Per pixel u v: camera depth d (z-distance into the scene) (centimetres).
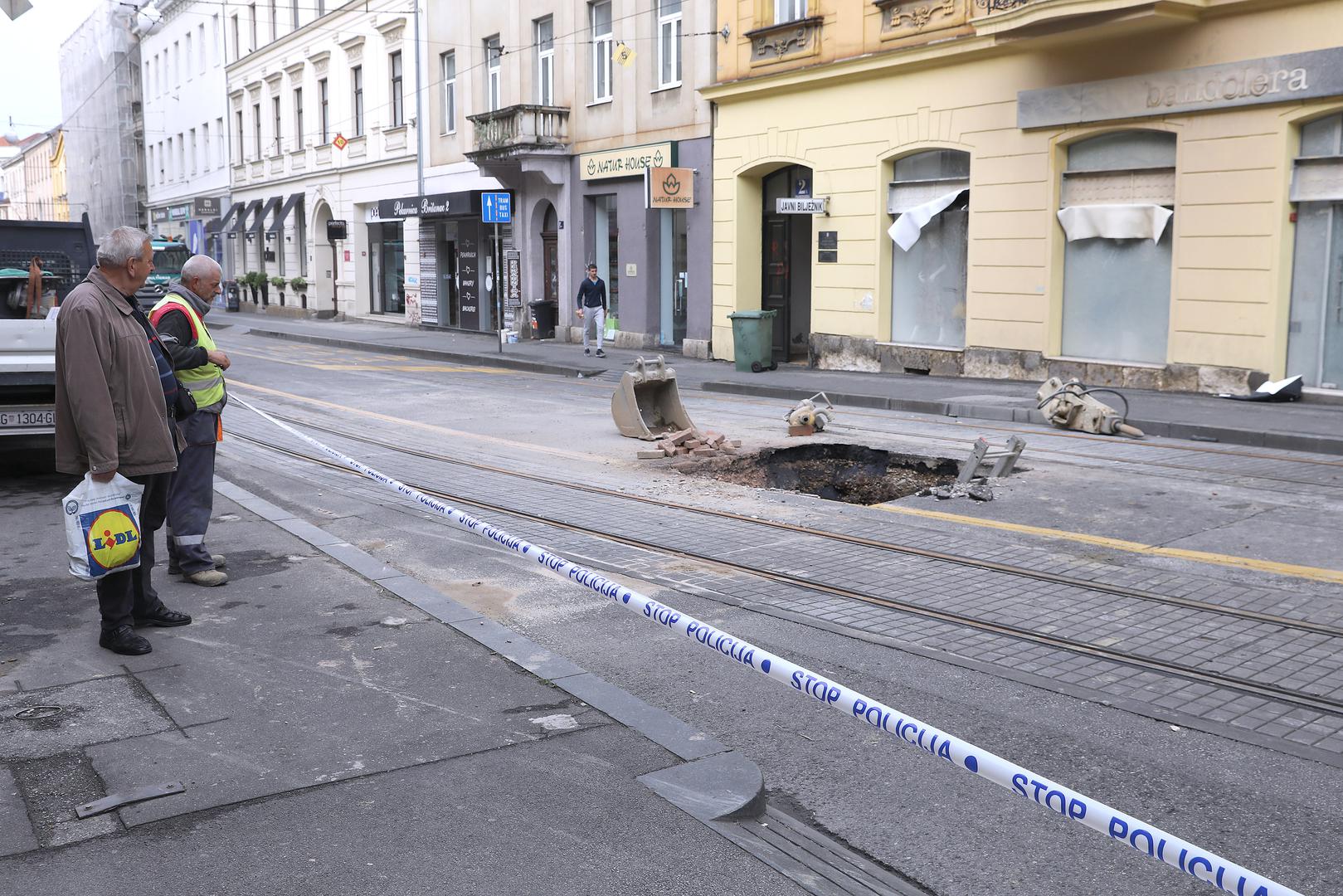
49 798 388
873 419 1416
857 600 645
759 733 463
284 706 470
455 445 1236
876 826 387
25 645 548
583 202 2700
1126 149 1590
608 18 2572
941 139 1822
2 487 986
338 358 2508
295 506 909
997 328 1767
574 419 1441
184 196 5591
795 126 2091
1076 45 1600
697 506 905
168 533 669
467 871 344
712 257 2309
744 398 1717
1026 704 493
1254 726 468
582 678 499
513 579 688
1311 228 1408
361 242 3853
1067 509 870
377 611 601
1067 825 387
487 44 3034
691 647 564
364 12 3597
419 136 3344
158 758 419
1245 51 1420
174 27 5506
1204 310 1501
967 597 647
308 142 4097
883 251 1962
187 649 541
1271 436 1170
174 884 335
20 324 929
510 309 2989
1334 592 648
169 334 619
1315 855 367
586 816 377
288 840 360
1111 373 1614
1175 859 261
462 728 446
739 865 351
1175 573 692
